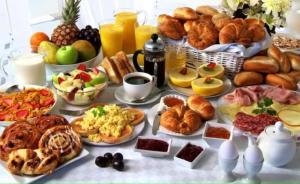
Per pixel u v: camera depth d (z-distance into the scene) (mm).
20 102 1569
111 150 1404
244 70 1756
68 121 1513
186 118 1457
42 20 2584
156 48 1658
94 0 2963
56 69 1763
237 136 1424
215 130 1434
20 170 1281
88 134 1431
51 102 1575
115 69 1732
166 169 1332
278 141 1307
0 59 1862
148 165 1346
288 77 1700
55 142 1351
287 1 1907
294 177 1305
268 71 1720
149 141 1394
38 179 1285
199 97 1545
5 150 1343
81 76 1614
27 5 2561
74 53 1755
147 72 1696
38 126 1428
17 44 2459
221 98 1623
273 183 1283
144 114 1538
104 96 1670
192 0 2850
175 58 1790
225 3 2004
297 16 2266
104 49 1905
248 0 1932
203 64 1795
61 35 1832
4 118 1497
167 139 1397
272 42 1950
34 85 1666
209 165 1346
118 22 1939
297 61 1735
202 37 1778
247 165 1253
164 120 1463
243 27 1768
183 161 1331
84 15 2941
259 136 1356
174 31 1815
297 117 1502
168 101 1586
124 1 3031
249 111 1544
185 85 1696
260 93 1622
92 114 1479
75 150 1349
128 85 1584
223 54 1742
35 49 1782
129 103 1606
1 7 2525
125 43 1972
